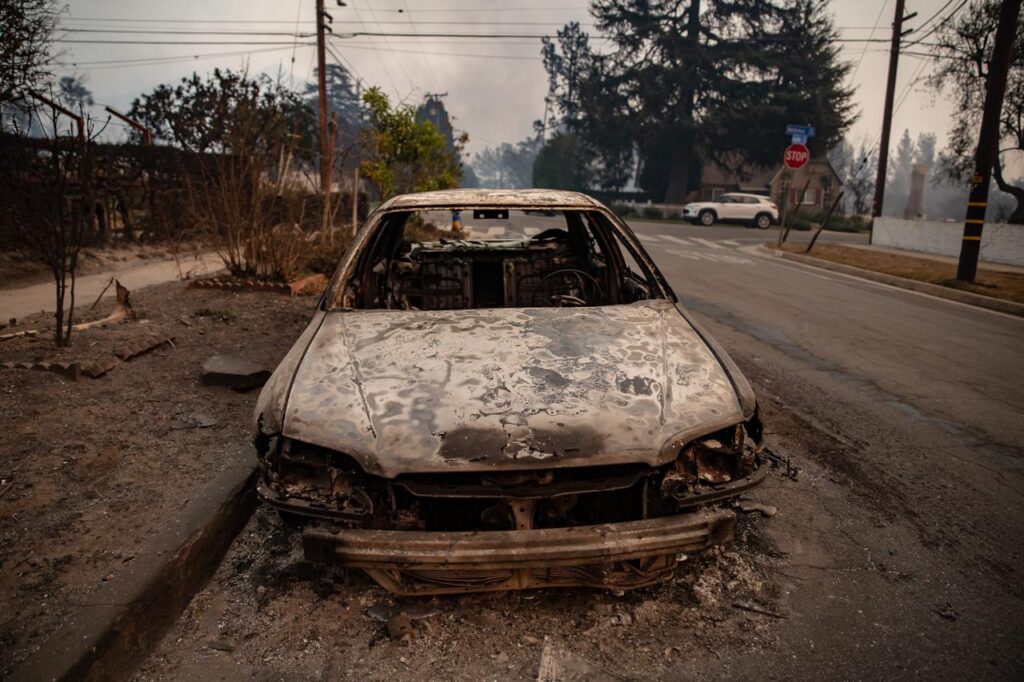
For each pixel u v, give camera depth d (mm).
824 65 42875
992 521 3127
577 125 49375
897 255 17125
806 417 4496
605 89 47406
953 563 2770
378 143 14156
